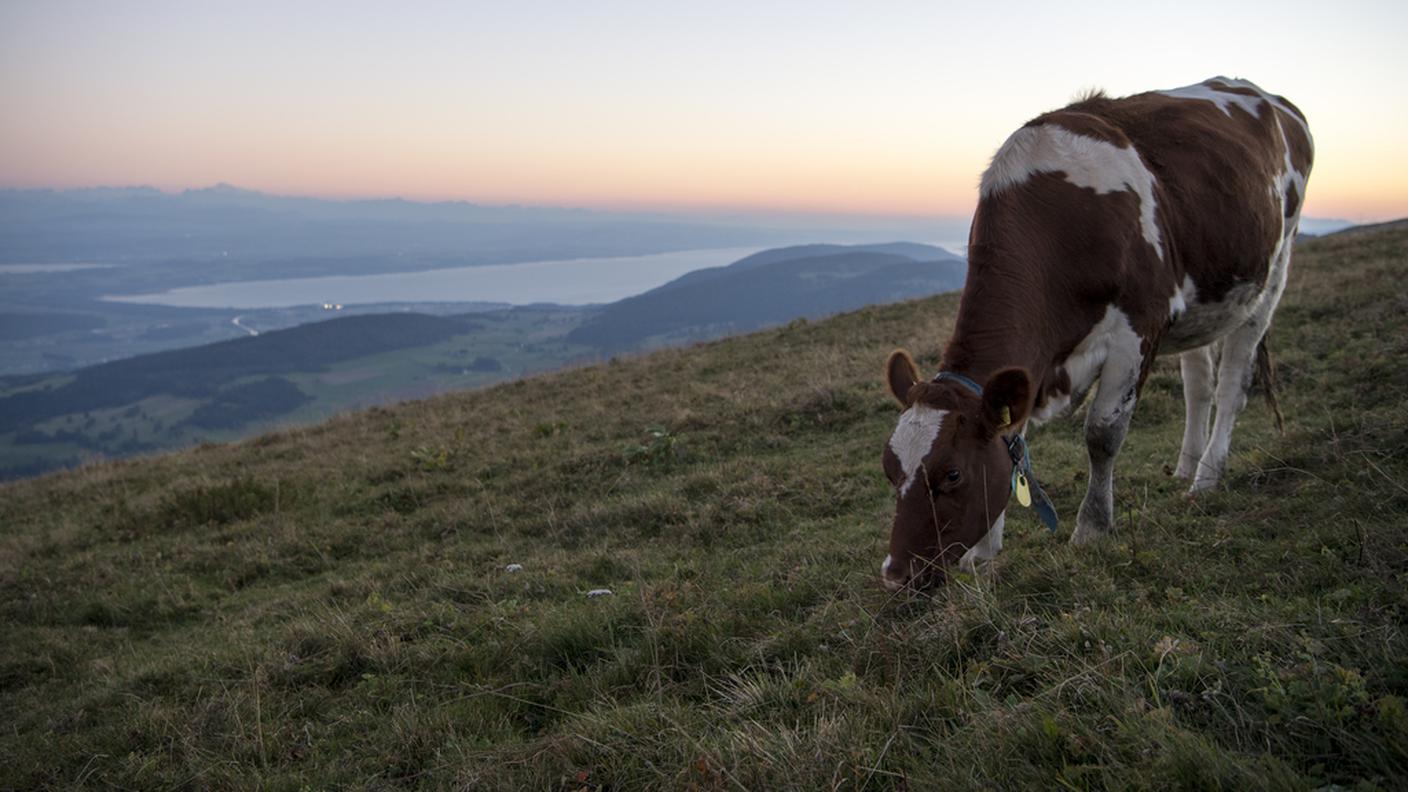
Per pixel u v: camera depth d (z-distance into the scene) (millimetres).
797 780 2893
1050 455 8258
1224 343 6586
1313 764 2490
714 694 4125
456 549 8594
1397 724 2422
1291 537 4547
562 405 15961
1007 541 5918
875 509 7562
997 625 3811
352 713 4797
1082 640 3457
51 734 5359
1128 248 5062
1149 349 5277
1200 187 5520
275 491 11969
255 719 4812
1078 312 5125
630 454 10867
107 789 4336
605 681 4473
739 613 4922
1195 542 4711
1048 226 5074
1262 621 3312
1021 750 2797
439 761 3898
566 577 6934
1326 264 17000
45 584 9750
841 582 5059
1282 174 6559
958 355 4805
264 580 9047
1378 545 3969
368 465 13203
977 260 5074
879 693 3455
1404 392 7387
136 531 11523
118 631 8094
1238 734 2654
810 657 4160
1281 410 8062
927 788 2691
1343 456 5637
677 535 7820
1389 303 11320
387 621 6234
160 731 4922
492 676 4930
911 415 4449
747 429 11406
